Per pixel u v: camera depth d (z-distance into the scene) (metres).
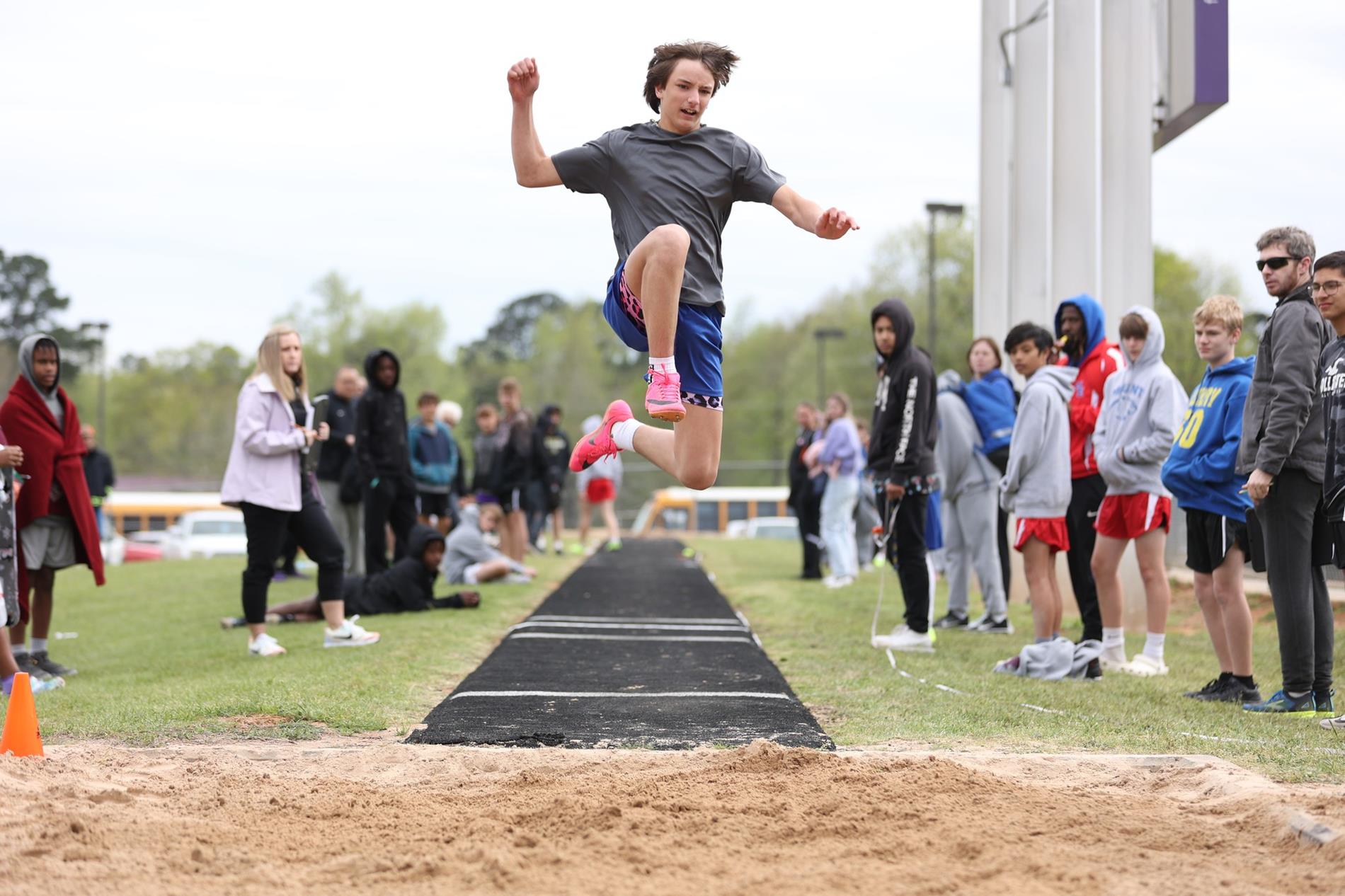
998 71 22.19
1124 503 12.15
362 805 6.14
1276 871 5.11
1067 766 7.37
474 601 18.00
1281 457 9.49
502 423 26.19
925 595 13.95
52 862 5.05
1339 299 9.27
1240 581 10.58
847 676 11.68
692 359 7.43
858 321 103.25
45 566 12.40
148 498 66.50
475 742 8.15
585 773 6.90
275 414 13.37
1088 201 18.80
